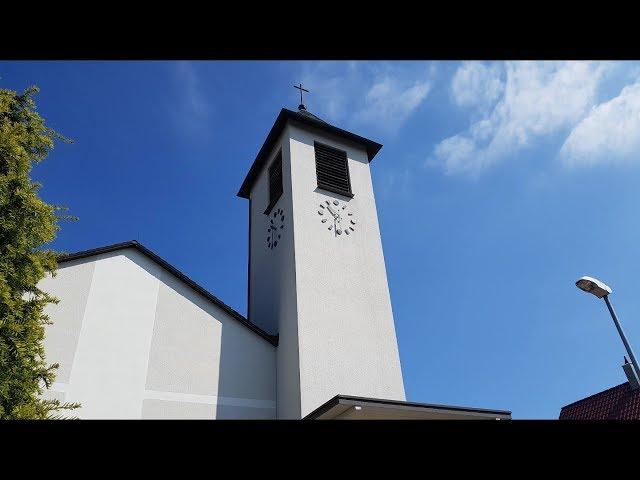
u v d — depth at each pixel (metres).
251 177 19.25
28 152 8.02
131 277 12.17
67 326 10.81
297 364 11.87
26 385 6.39
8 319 6.39
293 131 16.92
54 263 7.53
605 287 10.76
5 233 6.80
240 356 12.49
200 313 12.55
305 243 14.14
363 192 16.61
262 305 15.17
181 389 11.34
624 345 10.45
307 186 15.56
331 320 12.93
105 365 10.78
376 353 12.95
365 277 14.38
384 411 9.14
